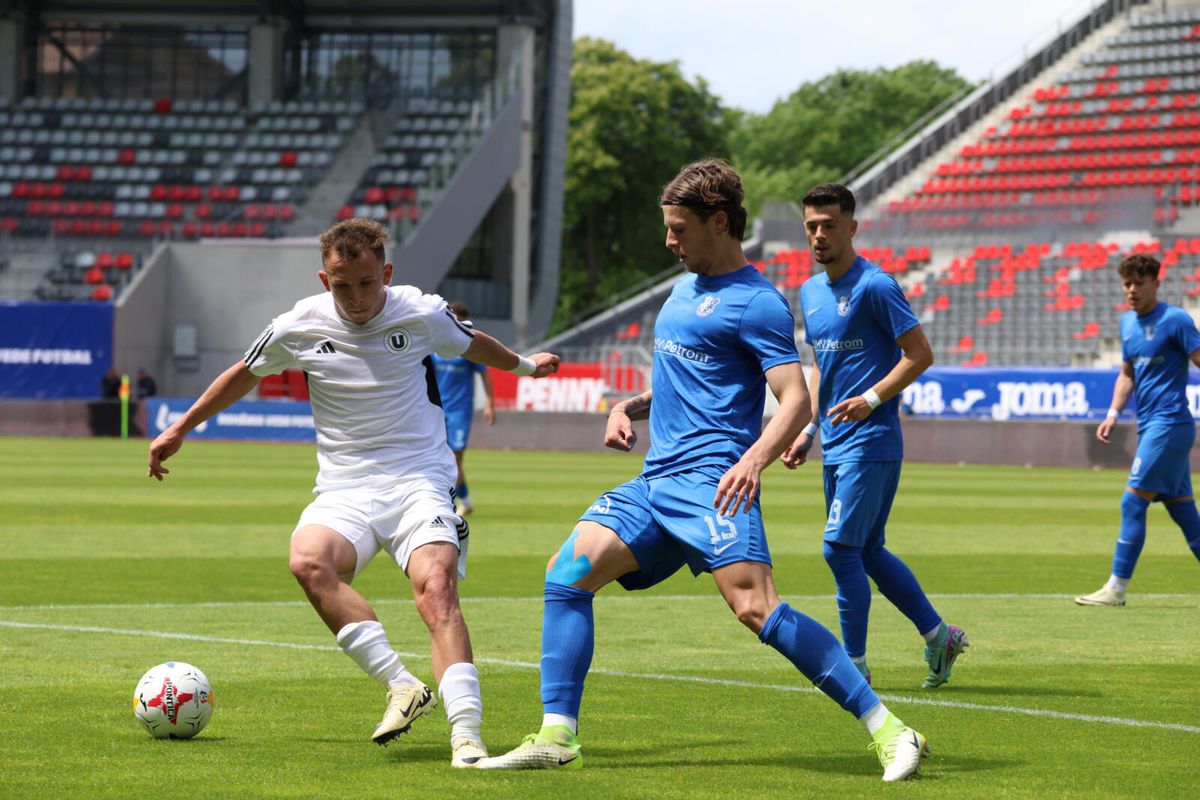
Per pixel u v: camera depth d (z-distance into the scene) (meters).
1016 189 57.59
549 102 64.69
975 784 6.14
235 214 57.09
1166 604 13.01
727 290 6.44
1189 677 9.16
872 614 12.37
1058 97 59.50
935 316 51.06
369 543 6.93
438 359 21.58
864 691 6.23
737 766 6.46
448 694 6.46
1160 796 5.95
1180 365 12.70
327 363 6.97
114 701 7.89
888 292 8.68
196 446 45.78
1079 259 50.44
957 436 40.38
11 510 21.89
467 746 6.39
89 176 58.97
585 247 89.12
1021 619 11.98
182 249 54.78
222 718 7.48
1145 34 60.00
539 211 65.44
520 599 12.83
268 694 8.18
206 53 62.06
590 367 47.28
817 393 9.10
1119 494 28.11
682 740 7.06
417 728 7.32
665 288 58.06
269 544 17.36
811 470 40.25
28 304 52.94
